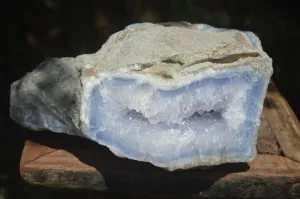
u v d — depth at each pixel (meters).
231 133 0.57
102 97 0.56
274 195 0.59
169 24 0.67
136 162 0.59
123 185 0.59
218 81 0.56
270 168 0.59
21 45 0.99
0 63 0.97
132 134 0.57
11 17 1.01
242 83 0.56
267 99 0.69
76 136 0.63
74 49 0.97
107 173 0.59
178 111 0.56
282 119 0.66
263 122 0.66
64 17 0.98
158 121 0.56
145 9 0.97
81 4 0.96
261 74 0.56
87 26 0.96
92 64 0.58
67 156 0.60
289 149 0.62
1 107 0.92
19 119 0.63
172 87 0.55
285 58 0.98
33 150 0.61
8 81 0.95
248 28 1.00
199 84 0.55
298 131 0.64
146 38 0.59
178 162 0.57
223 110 0.57
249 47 0.57
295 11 1.02
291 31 1.00
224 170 0.59
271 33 1.00
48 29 1.01
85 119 0.56
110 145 0.57
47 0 1.02
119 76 0.55
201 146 0.57
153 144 0.57
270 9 1.03
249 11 1.02
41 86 0.61
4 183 0.84
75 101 0.59
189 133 0.57
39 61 0.97
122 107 0.56
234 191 0.59
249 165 0.59
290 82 0.96
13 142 0.88
